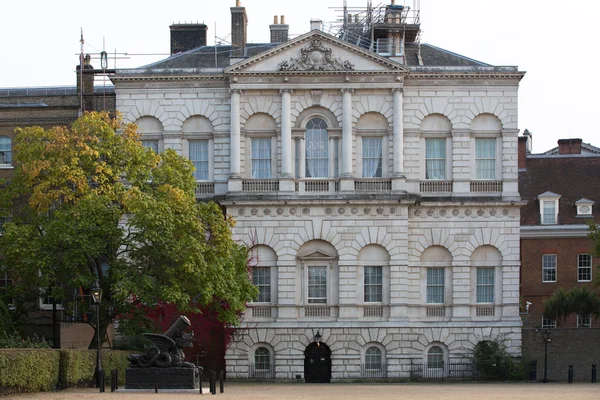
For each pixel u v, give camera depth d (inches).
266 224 3110.2
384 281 3115.2
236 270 2834.6
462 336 3125.0
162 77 3161.9
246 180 3125.0
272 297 3115.2
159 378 2128.4
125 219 3034.0
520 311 3762.3
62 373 2186.3
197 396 2014.0
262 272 3125.0
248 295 2849.4
